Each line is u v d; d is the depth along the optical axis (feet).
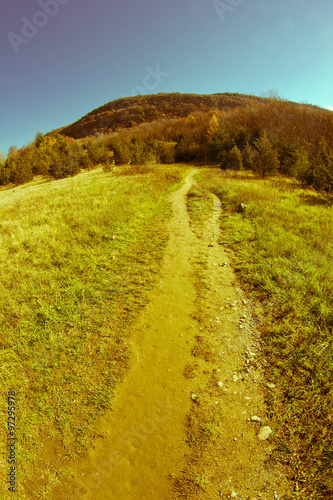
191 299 15.94
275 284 16.14
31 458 8.71
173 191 48.52
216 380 10.87
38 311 14.26
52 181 87.25
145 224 28.63
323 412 9.08
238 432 9.00
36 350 12.28
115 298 15.90
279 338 12.26
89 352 12.24
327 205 35.96
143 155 88.38
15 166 101.60
